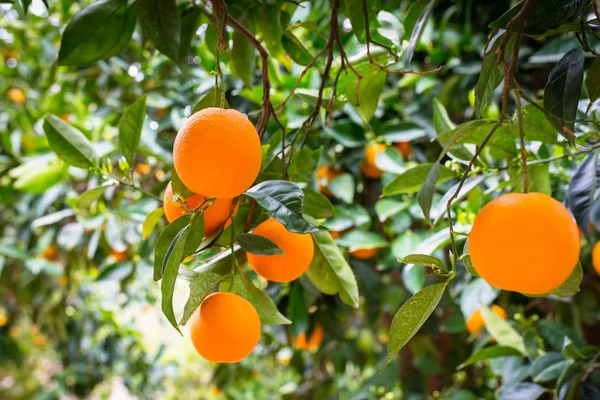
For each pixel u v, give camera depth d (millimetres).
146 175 1834
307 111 1340
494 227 643
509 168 964
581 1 686
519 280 638
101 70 1926
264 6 1005
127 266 1586
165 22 964
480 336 1256
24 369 3771
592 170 807
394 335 717
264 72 842
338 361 1913
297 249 793
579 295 1343
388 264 1399
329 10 1444
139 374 2895
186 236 704
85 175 1569
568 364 1015
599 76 755
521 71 1538
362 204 1617
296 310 1343
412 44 823
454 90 1481
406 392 1829
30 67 2205
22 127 2008
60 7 2010
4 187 1921
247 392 2918
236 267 831
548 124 894
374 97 1010
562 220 641
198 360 3215
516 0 1256
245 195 791
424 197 698
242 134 674
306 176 957
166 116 1676
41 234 2064
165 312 690
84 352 2818
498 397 1143
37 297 2654
